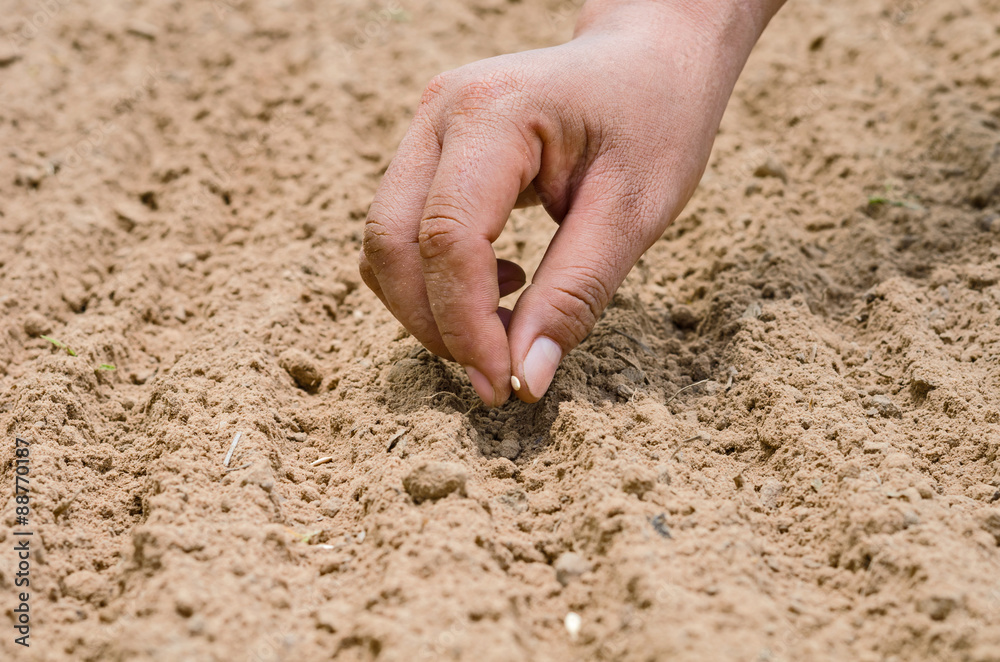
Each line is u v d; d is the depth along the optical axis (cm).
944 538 67
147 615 65
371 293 80
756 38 75
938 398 73
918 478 69
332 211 84
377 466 70
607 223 70
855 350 75
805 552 68
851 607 66
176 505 68
